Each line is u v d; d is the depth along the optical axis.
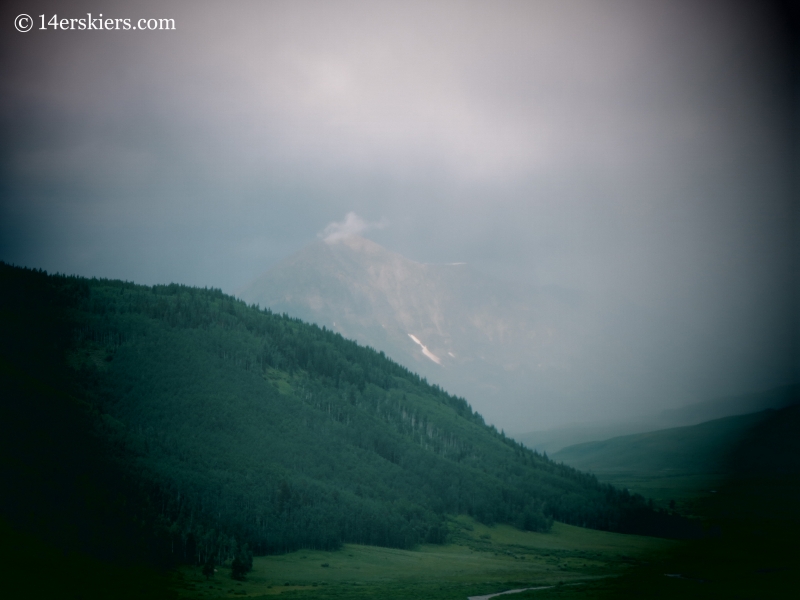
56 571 167.38
